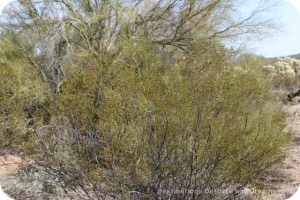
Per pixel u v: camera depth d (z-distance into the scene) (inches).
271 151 185.3
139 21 350.9
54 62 320.2
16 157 275.3
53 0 335.0
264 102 218.2
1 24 349.1
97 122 206.1
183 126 181.9
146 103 186.2
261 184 186.2
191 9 346.3
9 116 244.5
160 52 335.9
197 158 185.6
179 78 191.6
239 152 184.2
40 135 222.1
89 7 339.0
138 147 187.3
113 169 187.0
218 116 187.5
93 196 213.5
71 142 210.7
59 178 209.3
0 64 320.2
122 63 313.6
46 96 266.5
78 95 203.3
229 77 192.4
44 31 335.9
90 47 324.8
